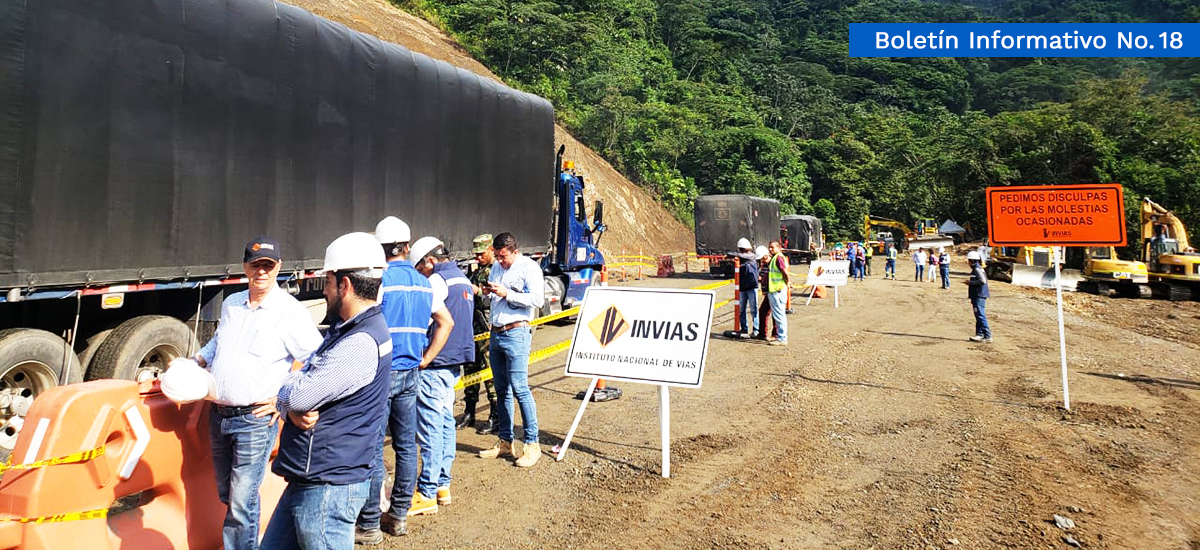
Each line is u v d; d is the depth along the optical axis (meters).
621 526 4.97
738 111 84.44
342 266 3.17
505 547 4.59
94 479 3.52
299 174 7.97
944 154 78.69
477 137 11.55
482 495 5.52
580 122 50.84
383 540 4.66
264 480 4.59
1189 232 52.47
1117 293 27.84
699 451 6.73
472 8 48.84
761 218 33.62
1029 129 66.56
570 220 15.20
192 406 4.05
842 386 9.78
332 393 3.03
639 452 6.69
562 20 54.31
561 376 10.23
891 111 137.00
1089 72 152.88
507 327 6.15
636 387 9.55
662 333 6.36
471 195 11.42
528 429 6.21
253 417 3.60
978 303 14.30
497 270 6.34
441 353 5.18
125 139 6.04
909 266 48.31
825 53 155.75
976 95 162.50
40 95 5.39
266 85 7.50
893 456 6.64
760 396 9.07
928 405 8.73
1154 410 8.66
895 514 5.22
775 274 13.35
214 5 6.88
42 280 5.43
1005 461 6.52
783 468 6.28
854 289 27.41
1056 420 8.05
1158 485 5.96
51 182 5.48
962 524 5.03
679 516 5.17
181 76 6.55
